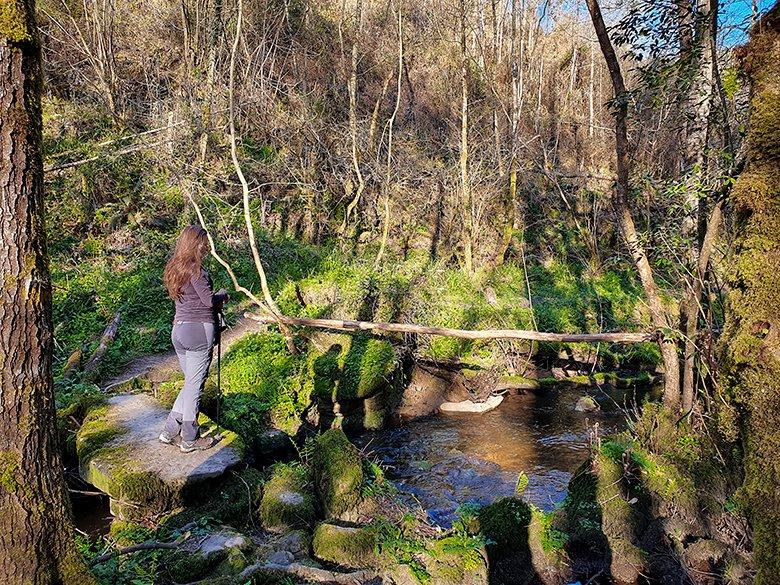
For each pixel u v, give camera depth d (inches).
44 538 100.7
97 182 429.4
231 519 175.9
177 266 177.6
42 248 102.7
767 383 62.0
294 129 540.7
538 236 598.5
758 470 61.9
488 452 295.4
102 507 192.2
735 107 190.7
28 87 99.3
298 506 182.2
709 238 197.2
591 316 485.4
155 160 462.3
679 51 206.1
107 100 463.5
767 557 59.4
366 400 332.5
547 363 442.0
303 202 539.5
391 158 570.6
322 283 430.6
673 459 209.8
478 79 602.5
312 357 327.9
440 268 520.1
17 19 96.3
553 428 331.6
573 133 667.4
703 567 179.8
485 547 177.5
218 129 467.8
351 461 197.9
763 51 69.4
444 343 403.2
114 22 533.0
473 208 537.3
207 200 461.4
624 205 227.8
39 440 101.0
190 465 178.5
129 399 232.4
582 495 205.5
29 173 99.6
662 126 289.4
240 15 297.7
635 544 192.2
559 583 183.5
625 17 210.5
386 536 174.1
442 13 609.6
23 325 98.7
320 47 630.5
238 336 338.0
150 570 141.5
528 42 609.6
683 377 230.5
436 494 243.9
